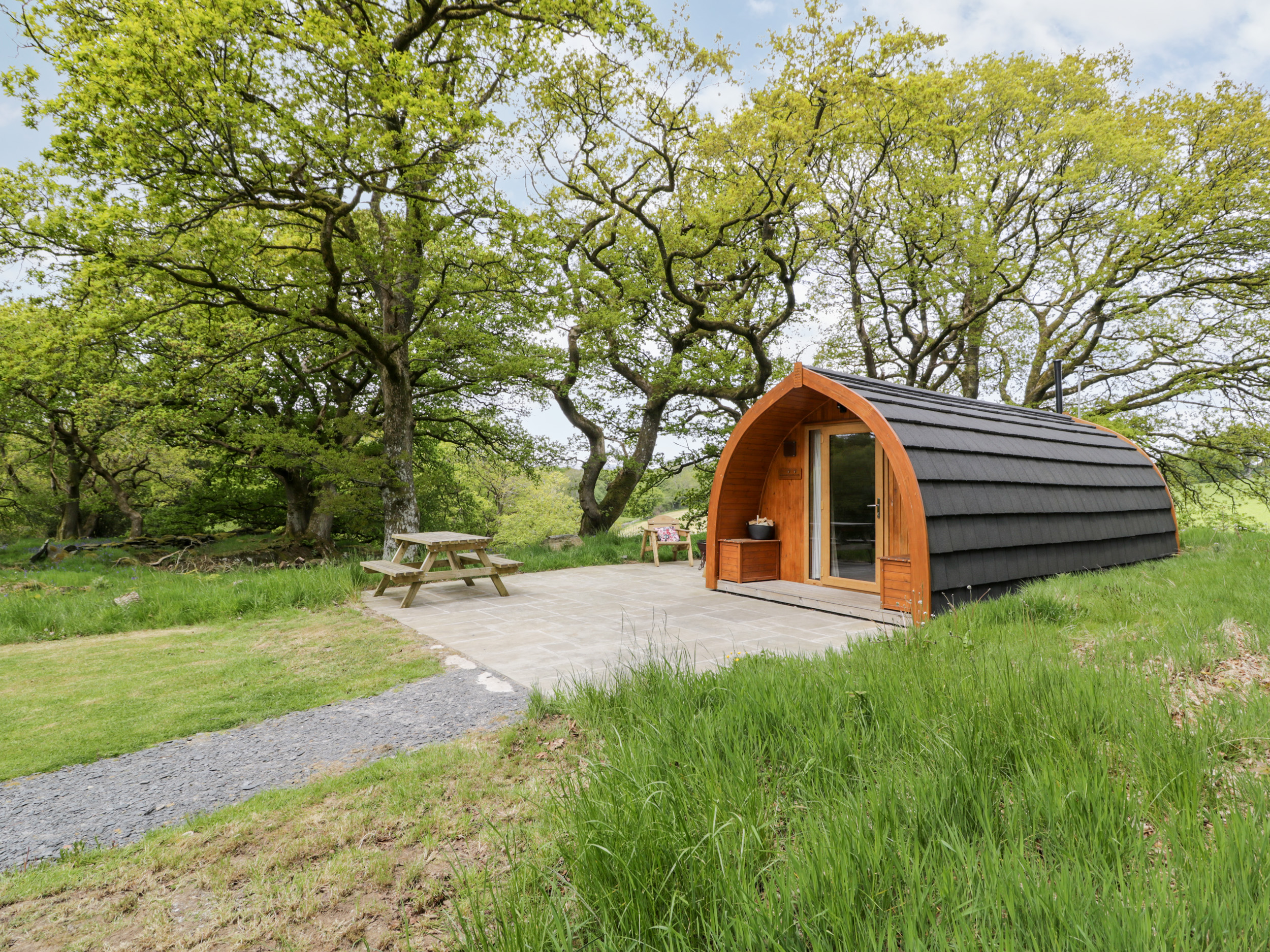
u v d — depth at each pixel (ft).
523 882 6.93
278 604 26.50
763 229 48.29
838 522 26.76
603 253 52.75
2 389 40.78
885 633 16.87
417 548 39.65
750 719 10.09
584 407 58.08
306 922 7.17
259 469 54.85
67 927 7.25
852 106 39.73
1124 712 9.40
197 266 31.81
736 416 54.95
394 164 29.09
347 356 47.19
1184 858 5.82
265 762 11.77
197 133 25.39
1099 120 50.24
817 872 5.82
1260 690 11.09
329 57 26.96
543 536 111.04
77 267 32.01
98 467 65.98
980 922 5.09
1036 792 6.95
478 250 37.27
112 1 28.91
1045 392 62.85
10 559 54.65
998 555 22.57
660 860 6.43
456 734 12.73
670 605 25.90
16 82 27.99
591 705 12.48
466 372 50.62
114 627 23.52
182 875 8.23
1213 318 54.90
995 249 51.24
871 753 8.87
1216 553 30.19
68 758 12.06
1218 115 52.70
